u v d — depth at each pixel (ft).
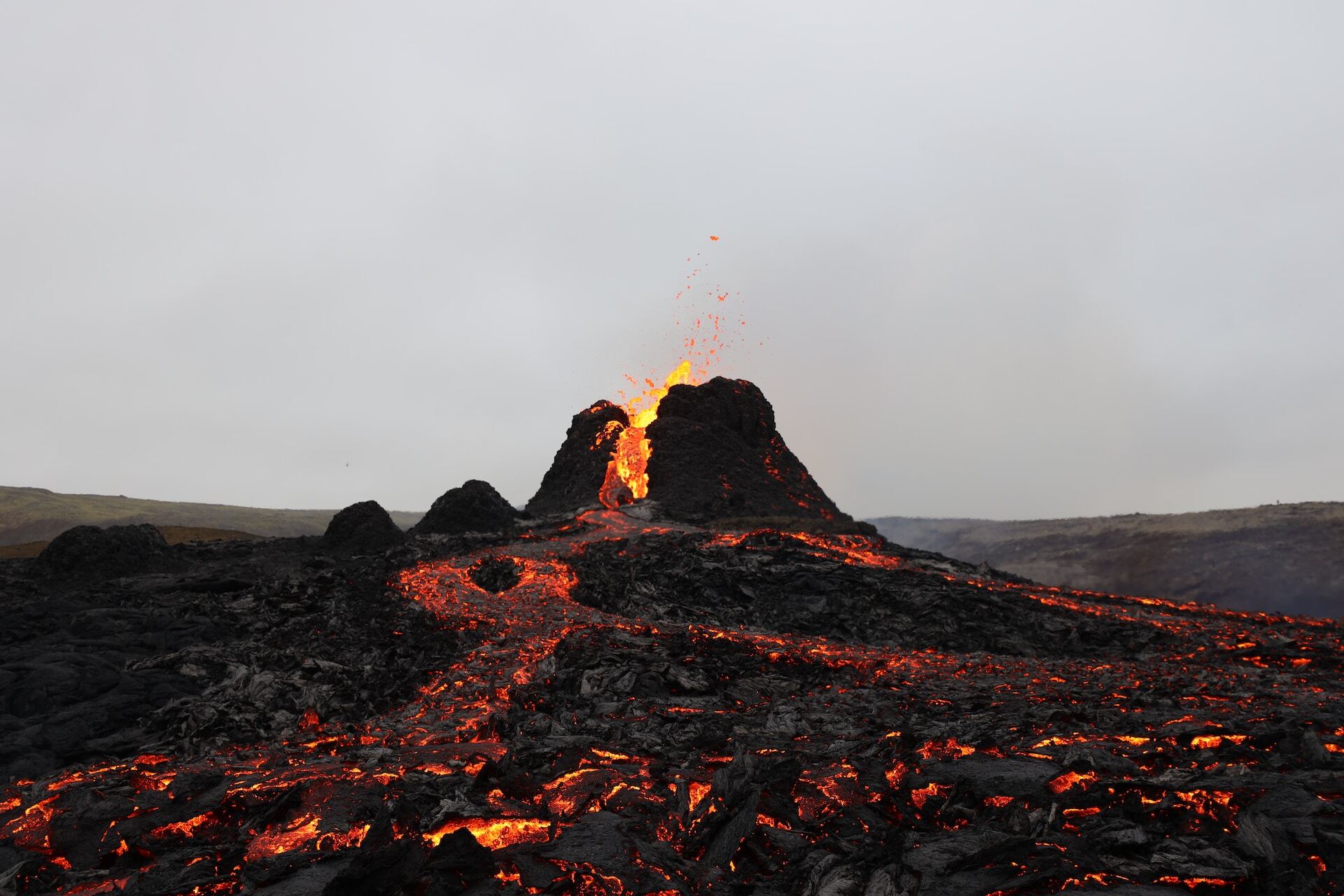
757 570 126.41
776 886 23.76
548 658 74.69
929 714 55.31
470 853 22.99
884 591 117.70
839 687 68.85
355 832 27.55
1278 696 61.21
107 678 64.59
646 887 22.36
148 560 125.18
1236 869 22.50
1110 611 121.80
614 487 228.43
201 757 45.70
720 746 43.39
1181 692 61.46
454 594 109.91
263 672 68.28
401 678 72.64
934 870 22.88
